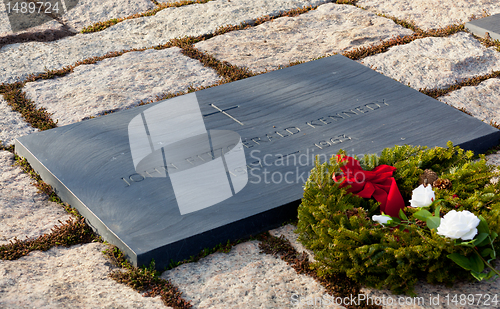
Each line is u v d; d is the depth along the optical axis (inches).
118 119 179.6
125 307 105.1
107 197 137.4
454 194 116.7
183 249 123.2
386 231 111.7
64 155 157.5
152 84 221.3
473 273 100.6
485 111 198.4
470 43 257.3
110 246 126.5
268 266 121.0
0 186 151.9
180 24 289.7
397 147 136.2
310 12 304.0
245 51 253.9
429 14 296.0
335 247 109.3
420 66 233.0
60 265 120.7
